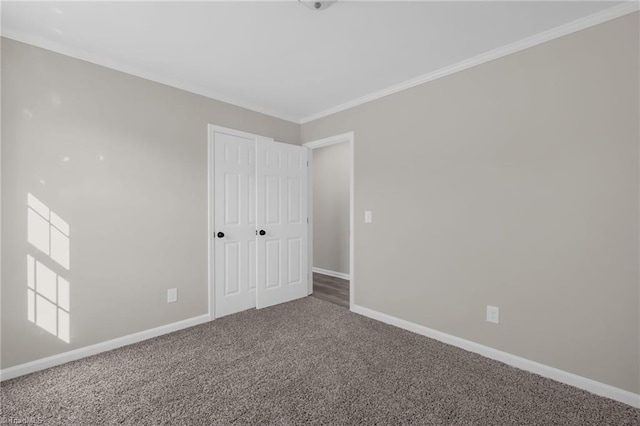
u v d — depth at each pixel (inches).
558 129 77.9
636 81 67.6
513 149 85.5
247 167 131.6
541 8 69.9
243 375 80.2
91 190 91.3
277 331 109.0
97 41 84.4
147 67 100.0
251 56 92.8
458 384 76.3
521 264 84.2
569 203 76.3
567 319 76.8
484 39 83.2
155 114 104.8
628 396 68.6
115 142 96.0
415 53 90.9
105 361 87.2
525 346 83.6
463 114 96.0
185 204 112.3
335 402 69.2
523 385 75.9
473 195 93.8
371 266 123.1
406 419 63.9
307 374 80.8
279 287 140.6
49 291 84.2
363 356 90.7
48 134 84.0
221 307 122.8
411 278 110.0
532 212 82.2
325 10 70.8
